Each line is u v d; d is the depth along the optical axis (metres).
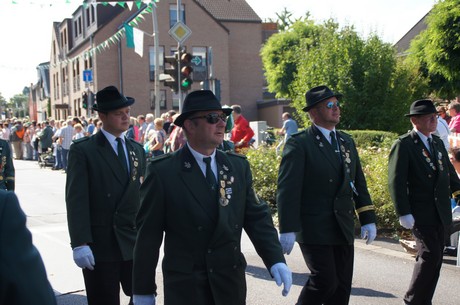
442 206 4.63
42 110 57.84
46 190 14.58
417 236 4.65
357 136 15.70
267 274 6.34
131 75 37.62
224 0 43.88
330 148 4.29
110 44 36.91
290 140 4.31
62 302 5.43
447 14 18.77
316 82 19.77
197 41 39.31
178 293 3.01
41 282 1.66
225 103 40.06
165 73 13.46
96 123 17.16
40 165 22.09
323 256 4.10
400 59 20.42
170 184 3.06
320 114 4.31
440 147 4.81
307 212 4.20
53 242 8.09
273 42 38.62
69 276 6.31
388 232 8.12
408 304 4.67
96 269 4.20
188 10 38.97
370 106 19.19
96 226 4.21
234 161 3.25
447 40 19.03
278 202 4.20
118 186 4.29
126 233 4.27
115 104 4.30
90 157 4.25
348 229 4.17
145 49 37.88
